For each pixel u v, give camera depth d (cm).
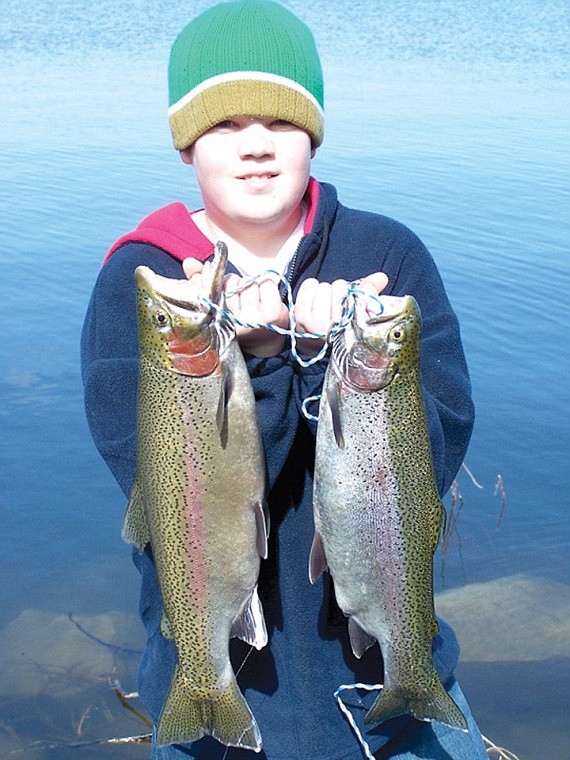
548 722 193
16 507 249
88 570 235
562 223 417
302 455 115
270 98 109
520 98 696
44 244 387
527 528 245
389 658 107
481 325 336
